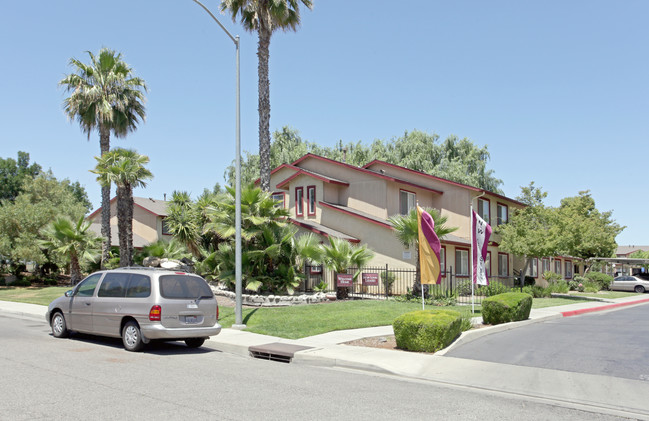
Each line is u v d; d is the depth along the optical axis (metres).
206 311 11.59
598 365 9.94
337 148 48.06
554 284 33.56
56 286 30.30
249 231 19.78
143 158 26.88
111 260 28.34
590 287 36.62
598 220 38.88
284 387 7.95
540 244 25.92
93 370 8.79
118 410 6.32
